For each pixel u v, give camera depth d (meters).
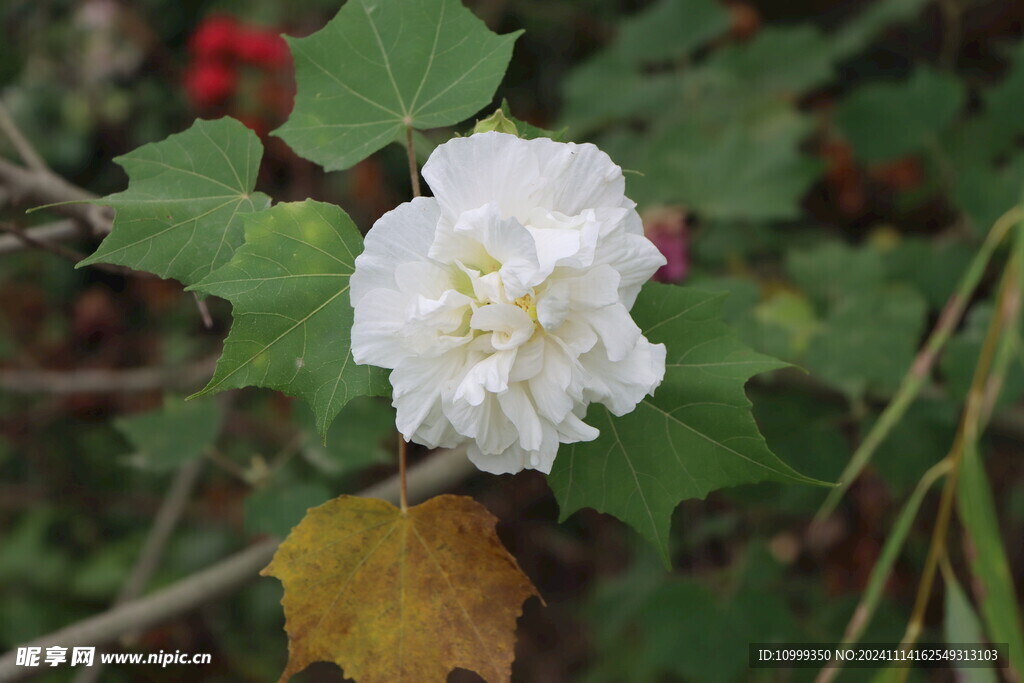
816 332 0.78
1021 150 0.88
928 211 1.07
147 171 0.55
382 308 0.50
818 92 1.17
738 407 0.54
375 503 0.54
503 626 0.54
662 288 0.55
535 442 0.51
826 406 0.80
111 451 1.24
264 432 1.13
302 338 0.51
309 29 1.17
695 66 1.08
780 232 0.99
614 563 1.27
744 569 0.89
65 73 1.29
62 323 1.32
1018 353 0.73
